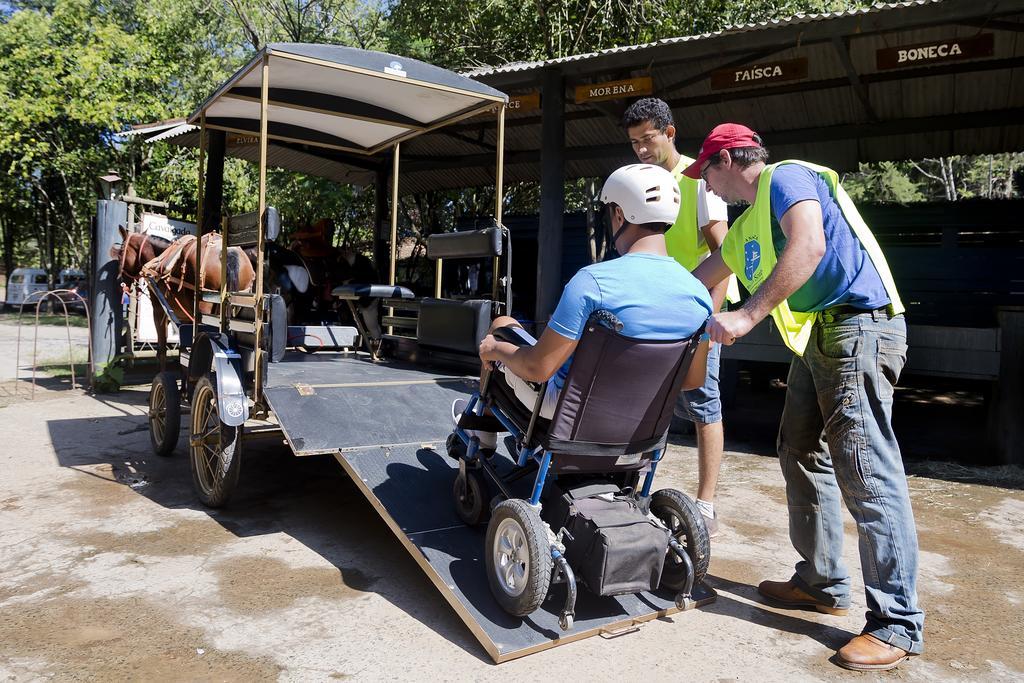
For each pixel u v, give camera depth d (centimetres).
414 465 365
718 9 1354
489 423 324
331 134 625
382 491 339
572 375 259
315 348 594
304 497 468
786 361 648
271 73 453
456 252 482
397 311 546
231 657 268
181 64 2158
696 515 300
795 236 259
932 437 717
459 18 1575
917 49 632
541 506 282
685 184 362
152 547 377
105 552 369
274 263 607
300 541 389
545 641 269
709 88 880
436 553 304
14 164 2138
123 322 900
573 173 1160
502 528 279
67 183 2353
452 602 283
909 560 271
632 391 267
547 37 1443
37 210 2752
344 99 531
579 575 275
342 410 396
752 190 294
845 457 279
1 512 429
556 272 796
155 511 434
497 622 274
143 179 2000
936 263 820
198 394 441
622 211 269
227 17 2175
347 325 643
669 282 260
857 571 366
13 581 334
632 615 292
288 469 535
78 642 278
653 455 297
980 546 405
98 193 2230
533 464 307
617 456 282
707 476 383
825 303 280
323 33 2172
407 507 332
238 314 443
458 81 457
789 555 385
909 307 837
